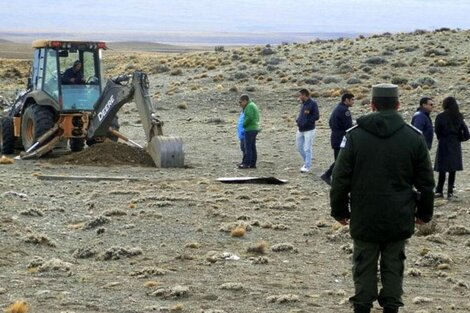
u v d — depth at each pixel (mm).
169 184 19188
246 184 19656
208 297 9422
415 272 10836
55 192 17672
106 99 24359
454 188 19141
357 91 45594
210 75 54812
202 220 14375
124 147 24344
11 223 13781
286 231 13641
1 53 175125
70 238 12992
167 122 39531
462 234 13609
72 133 25391
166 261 11375
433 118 37906
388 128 7438
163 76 58250
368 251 7551
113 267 11078
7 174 21094
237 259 11531
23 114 26391
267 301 9273
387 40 63750
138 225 13781
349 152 7508
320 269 11078
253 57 60938
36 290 9695
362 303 7520
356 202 7492
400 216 7402
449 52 56000
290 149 28547
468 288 10195
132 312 8750
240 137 23625
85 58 25656
